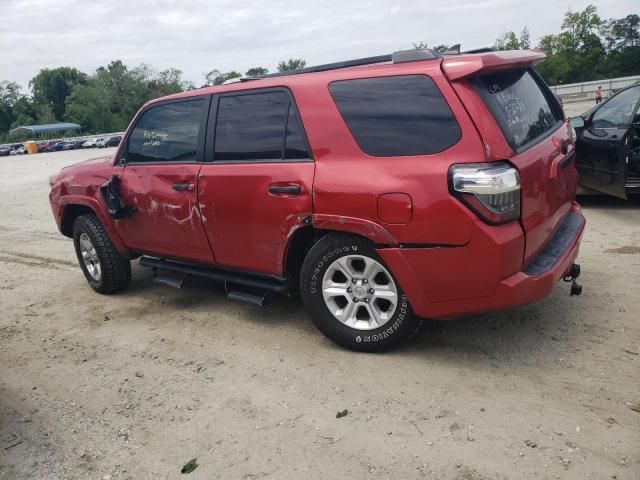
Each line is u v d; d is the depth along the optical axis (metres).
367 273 3.56
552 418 2.91
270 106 3.90
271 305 4.83
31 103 123.69
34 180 19.41
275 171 3.78
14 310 5.29
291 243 3.84
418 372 3.47
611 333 3.73
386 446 2.81
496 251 3.08
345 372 3.55
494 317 4.12
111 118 102.75
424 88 3.28
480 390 3.22
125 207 4.88
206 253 4.42
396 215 3.28
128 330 4.58
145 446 3.01
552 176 3.50
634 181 6.61
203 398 3.42
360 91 3.50
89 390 3.65
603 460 2.58
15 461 2.99
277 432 3.01
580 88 48.34
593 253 5.36
